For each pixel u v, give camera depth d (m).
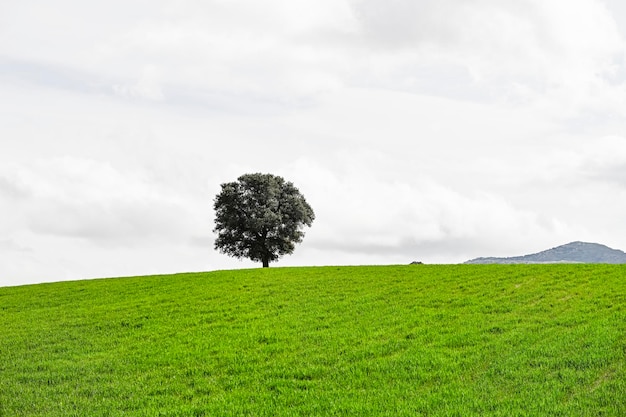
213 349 25.12
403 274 43.91
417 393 18.36
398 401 17.56
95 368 23.33
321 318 30.25
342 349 24.11
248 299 36.00
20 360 24.81
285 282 41.75
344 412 16.92
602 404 16.00
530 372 19.28
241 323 29.77
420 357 22.22
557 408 15.76
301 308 32.75
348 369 21.41
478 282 38.22
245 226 83.06
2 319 34.19
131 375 22.25
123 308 35.38
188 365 23.14
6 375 22.75
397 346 24.14
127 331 29.61
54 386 21.23
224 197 83.81
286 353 24.11
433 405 17.02
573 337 23.22
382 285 39.19
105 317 33.03
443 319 28.62
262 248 83.62
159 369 22.88
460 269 45.56
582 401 16.27
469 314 29.33
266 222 81.88
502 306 30.75
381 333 26.50
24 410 18.70
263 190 84.56
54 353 25.97
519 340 23.59
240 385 20.53
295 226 85.31
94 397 19.83
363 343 24.92
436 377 19.94
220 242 84.12
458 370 20.38
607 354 20.31
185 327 29.83
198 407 18.08
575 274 39.31
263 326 28.86
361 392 18.81
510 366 20.19
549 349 21.69
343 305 33.19
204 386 20.50
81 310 35.53
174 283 44.50
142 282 46.34
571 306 29.73
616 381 17.59
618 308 28.47
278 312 32.09
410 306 32.28
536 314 28.47
